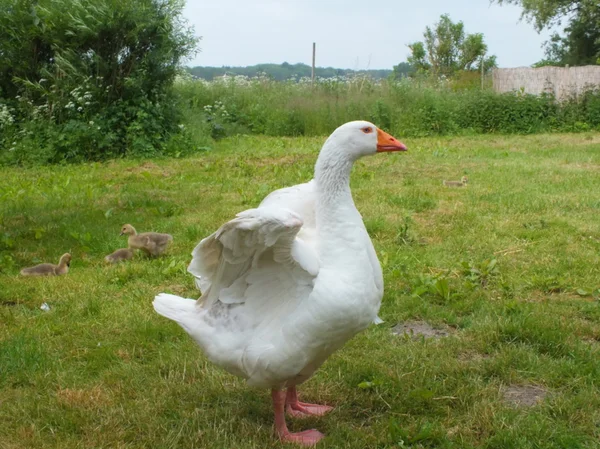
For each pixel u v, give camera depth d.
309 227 1.87
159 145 6.89
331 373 2.10
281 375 1.66
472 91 9.99
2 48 7.09
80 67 6.95
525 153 6.82
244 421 1.83
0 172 6.01
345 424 1.81
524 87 10.63
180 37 7.24
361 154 1.77
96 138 6.62
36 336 2.37
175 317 1.75
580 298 2.69
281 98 9.70
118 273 3.02
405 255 3.22
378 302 1.73
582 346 2.21
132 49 7.08
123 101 6.92
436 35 17.27
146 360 2.22
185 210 4.28
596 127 9.49
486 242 3.41
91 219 4.07
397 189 4.78
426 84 10.29
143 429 1.81
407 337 2.33
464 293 2.72
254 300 1.69
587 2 12.17
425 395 1.90
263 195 4.59
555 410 1.83
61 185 5.16
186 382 2.07
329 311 1.60
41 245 3.55
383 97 9.43
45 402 1.94
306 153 6.69
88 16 6.66
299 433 1.79
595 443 1.68
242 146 7.62
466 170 5.63
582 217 3.89
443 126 8.98
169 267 3.04
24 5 6.99
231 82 10.27
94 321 2.50
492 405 1.85
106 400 1.96
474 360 2.16
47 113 6.92
